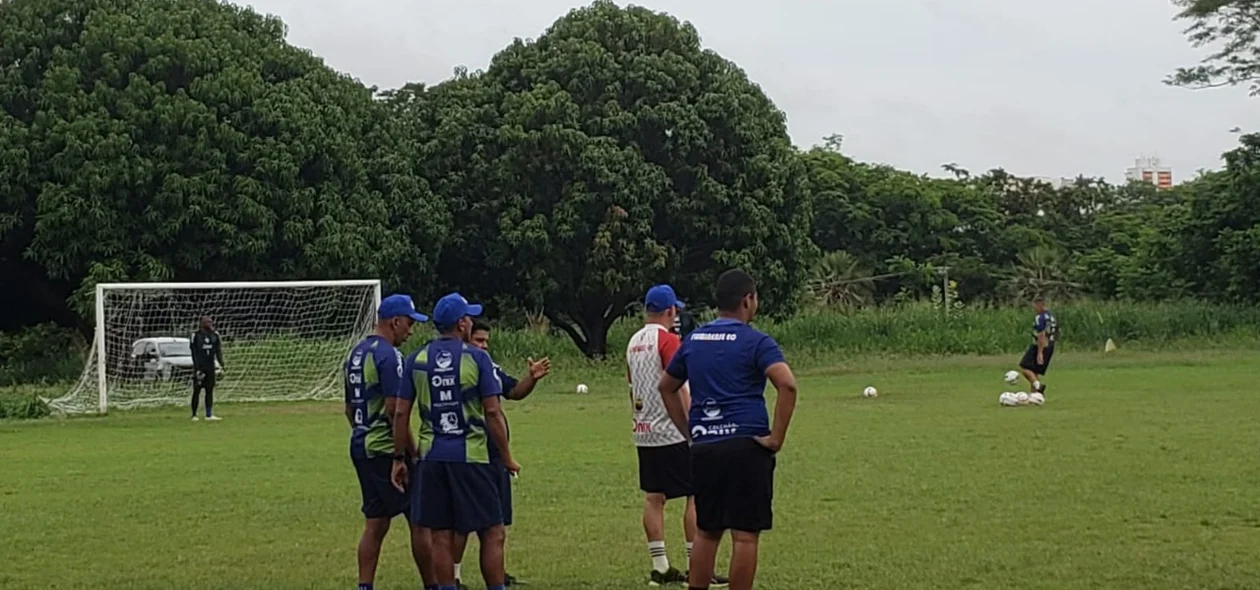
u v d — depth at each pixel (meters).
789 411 7.29
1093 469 13.96
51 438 20.78
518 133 37.00
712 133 38.62
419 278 37.94
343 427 22.08
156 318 29.94
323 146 35.12
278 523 11.84
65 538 11.14
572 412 23.80
